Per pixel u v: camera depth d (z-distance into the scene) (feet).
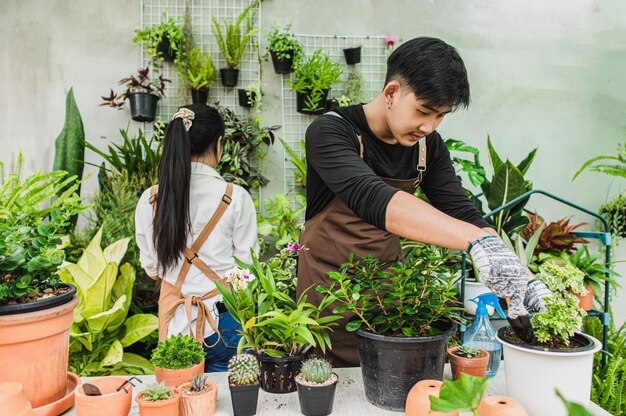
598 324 7.80
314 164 4.24
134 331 8.33
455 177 5.03
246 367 3.22
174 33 10.60
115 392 3.04
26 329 3.05
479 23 11.59
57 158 10.69
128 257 9.14
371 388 3.41
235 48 10.87
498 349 4.13
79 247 9.31
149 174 9.82
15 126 11.16
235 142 10.89
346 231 4.81
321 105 11.21
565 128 11.68
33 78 11.15
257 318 3.72
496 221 8.38
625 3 11.64
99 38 11.15
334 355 4.61
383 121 4.35
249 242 6.15
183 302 5.73
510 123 11.66
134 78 10.48
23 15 11.13
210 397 3.18
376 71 11.59
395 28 11.57
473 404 2.26
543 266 3.41
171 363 3.47
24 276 3.15
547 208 11.70
